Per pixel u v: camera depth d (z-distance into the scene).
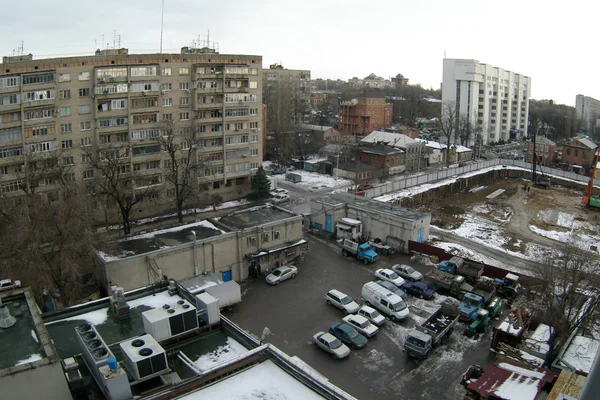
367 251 52.44
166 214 70.31
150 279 43.28
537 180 93.38
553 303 39.22
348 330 37.53
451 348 36.84
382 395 31.67
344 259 53.28
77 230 39.66
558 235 63.81
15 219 39.38
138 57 67.00
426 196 79.94
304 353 36.22
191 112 73.69
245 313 42.00
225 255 47.47
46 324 26.48
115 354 23.66
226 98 75.56
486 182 96.31
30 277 38.62
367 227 58.22
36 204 40.34
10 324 23.39
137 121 68.31
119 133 67.19
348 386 32.53
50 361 19.48
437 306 43.09
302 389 20.03
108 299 28.84
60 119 62.44
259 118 80.38
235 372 21.05
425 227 56.41
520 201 81.81
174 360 24.22
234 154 78.31
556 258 47.62
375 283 44.28
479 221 69.56
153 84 68.62
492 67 150.50
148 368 21.42
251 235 48.97
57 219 38.88
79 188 54.62
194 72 72.19
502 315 41.81
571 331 35.06
